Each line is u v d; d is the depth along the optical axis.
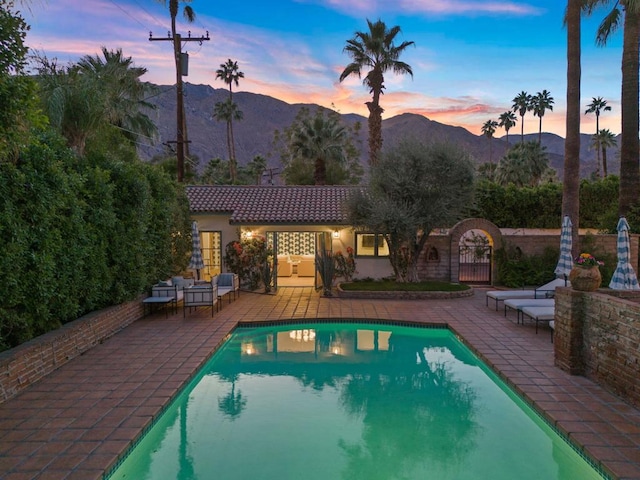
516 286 18.59
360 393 8.20
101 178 10.36
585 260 7.95
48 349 8.21
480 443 6.24
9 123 5.61
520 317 13.19
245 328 12.80
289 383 8.77
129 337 10.96
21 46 5.54
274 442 6.32
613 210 22.28
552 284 14.08
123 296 11.82
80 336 9.47
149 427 6.21
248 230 19.22
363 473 5.50
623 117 20.42
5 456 5.23
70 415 6.38
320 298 16.62
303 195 20.98
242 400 7.89
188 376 8.14
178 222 16.69
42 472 4.88
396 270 17.70
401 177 16.19
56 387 7.52
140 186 11.84
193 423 6.94
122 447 5.45
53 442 5.58
